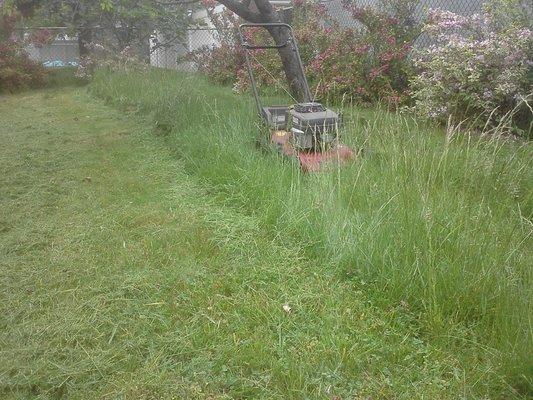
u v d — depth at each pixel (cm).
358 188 516
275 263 462
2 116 1094
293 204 521
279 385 331
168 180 681
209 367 346
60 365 355
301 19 1238
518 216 452
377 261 429
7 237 533
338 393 324
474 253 395
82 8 1275
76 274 460
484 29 826
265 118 715
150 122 940
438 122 774
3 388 339
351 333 373
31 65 1512
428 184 469
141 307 411
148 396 328
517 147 596
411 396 320
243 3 945
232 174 638
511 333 345
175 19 1588
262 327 381
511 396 318
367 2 1195
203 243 503
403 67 977
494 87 750
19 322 404
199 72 1447
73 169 729
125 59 1495
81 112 1112
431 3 1053
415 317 388
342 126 627
